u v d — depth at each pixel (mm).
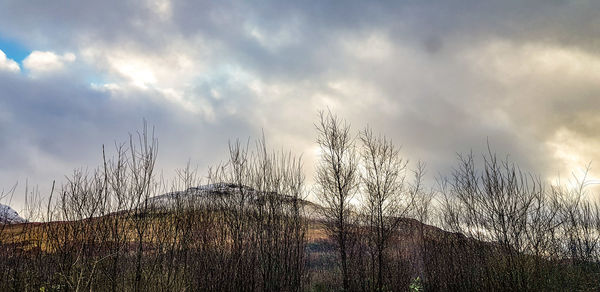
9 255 8203
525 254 10656
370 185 13914
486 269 11320
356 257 13523
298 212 12484
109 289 8195
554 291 10438
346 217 13844
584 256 11773
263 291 10906
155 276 8727
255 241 11117
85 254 8344
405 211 14211
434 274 13508
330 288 13594
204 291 9891
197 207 10633
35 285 8156
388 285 13352
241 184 11320
